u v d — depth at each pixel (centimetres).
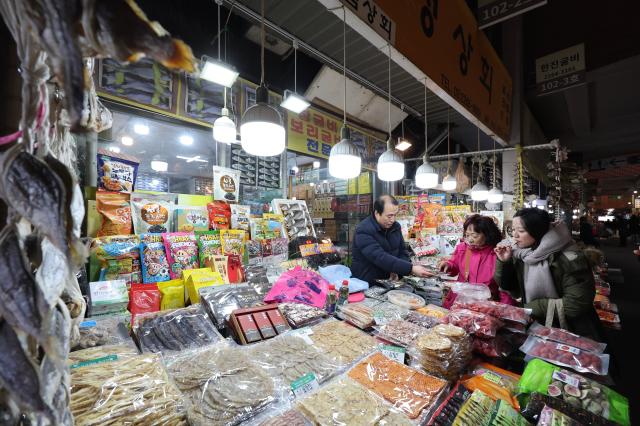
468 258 226
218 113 287
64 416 40
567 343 134
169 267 176
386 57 302
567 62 518
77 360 94
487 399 104
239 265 193
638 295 534
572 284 161
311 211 555
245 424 83
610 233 1911
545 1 303
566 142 1032
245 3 220
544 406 103
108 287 142
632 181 1909
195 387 93
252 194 324
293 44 266
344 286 174
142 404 77
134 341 119
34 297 31
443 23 260
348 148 191
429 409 95
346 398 96
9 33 46
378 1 182
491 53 383
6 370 30
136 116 244
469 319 136
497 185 523
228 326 136
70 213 32
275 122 146
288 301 166
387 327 142
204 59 204
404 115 482
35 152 35
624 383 257
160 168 437
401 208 483
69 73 27
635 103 709
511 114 510
